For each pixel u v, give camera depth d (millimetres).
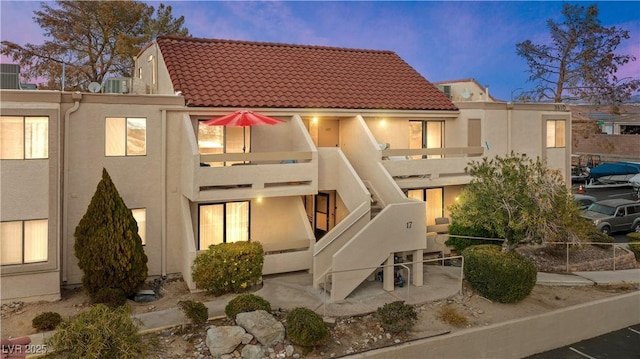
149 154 17094
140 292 15406
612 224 25172
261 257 16344
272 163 19594
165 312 14156
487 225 18203
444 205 22812
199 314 13156
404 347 12852
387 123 22281
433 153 21031
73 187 16094
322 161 18828
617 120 58469
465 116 23031
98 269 14688
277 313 14008
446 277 17828
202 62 20938
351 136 21141
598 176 43719
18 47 30141
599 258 20422
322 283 16188
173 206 17547
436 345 13297
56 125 15000
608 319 16688
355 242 15375
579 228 18484
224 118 17062
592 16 39469
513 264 15664
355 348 12688
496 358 14305
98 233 14758
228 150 18953
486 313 15141
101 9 31109
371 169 19750
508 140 23422
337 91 21875
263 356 11938
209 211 18094
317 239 21578
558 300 16531
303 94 20750
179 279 17219
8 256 14664
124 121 16688
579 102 41750
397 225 16203
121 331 10906
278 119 19656
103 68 32688
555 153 25188
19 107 14570
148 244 17219
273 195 17312
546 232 17406
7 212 14523
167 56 20359
